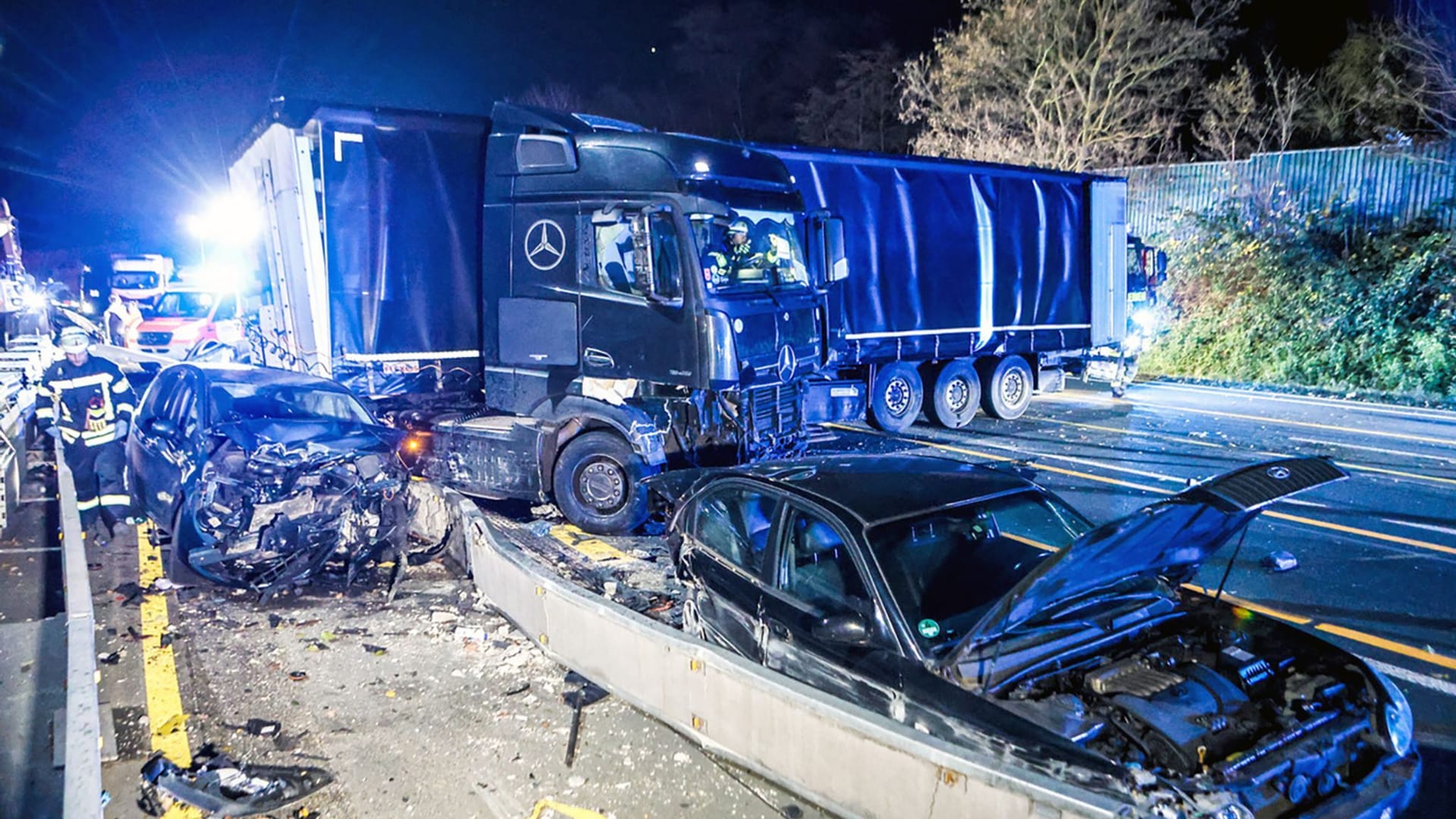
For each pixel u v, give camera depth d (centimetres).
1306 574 720
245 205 1094
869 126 3105
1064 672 387
